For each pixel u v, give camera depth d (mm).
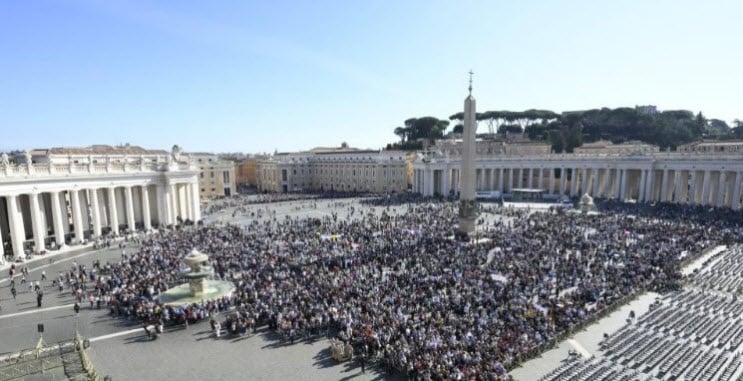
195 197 73125
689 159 75625
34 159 67688
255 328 26531
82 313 29156
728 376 19422
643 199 82312
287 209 86812
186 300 30219
